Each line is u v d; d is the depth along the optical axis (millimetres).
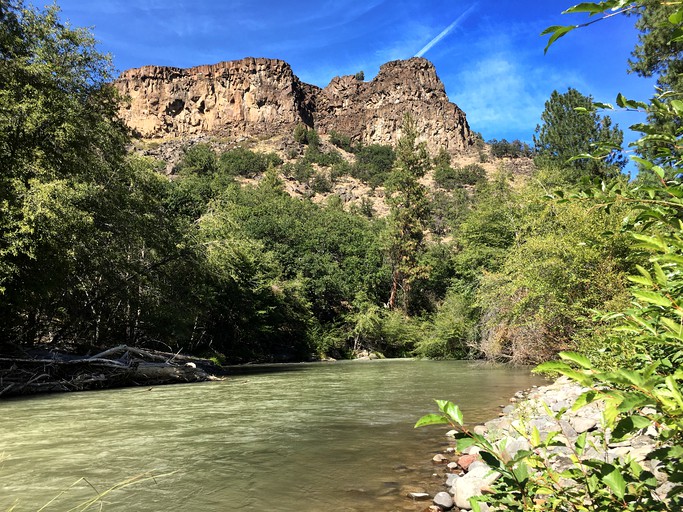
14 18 15695
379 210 108062
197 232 24641
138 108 161500
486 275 21281
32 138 14742
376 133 173500
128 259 18969
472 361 23672
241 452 5652
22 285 13883
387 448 5805
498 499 1485
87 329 19719
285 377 17203
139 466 5066
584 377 990
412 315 45844
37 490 4301
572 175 27797
